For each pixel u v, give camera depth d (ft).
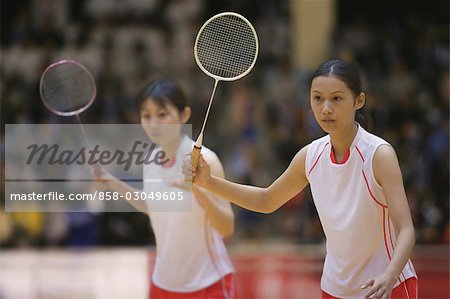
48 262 52.65
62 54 75.15
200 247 30.53
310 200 63.21
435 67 75.92
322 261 51.49
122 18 79.00
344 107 23.13
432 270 49.34
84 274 49.52
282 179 25.76
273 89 73.10
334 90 23.02
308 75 73.05
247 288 47.60
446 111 71.61
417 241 61.36
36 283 48.06
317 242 61.00
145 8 79.10
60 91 30.71
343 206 24.14
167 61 74.90
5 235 60.44
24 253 56.95
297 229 62.80
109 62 74.79
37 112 71.51
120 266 50.93
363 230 23.99
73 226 59.93
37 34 77.82
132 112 68.69
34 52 75.82
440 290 46.03
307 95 71.56
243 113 70.79
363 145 23.81
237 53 26.45
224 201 29.27
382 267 24.25
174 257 30.66
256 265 50.93
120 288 46.88
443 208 63.41
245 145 68.28
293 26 76.64
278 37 77.00
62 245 60.03
